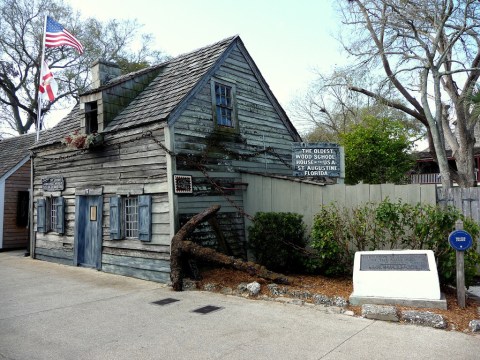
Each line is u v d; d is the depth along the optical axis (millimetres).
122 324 6023
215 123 10367
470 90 15359
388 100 17047
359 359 4512
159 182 9133
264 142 12133
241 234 10500
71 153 11906
